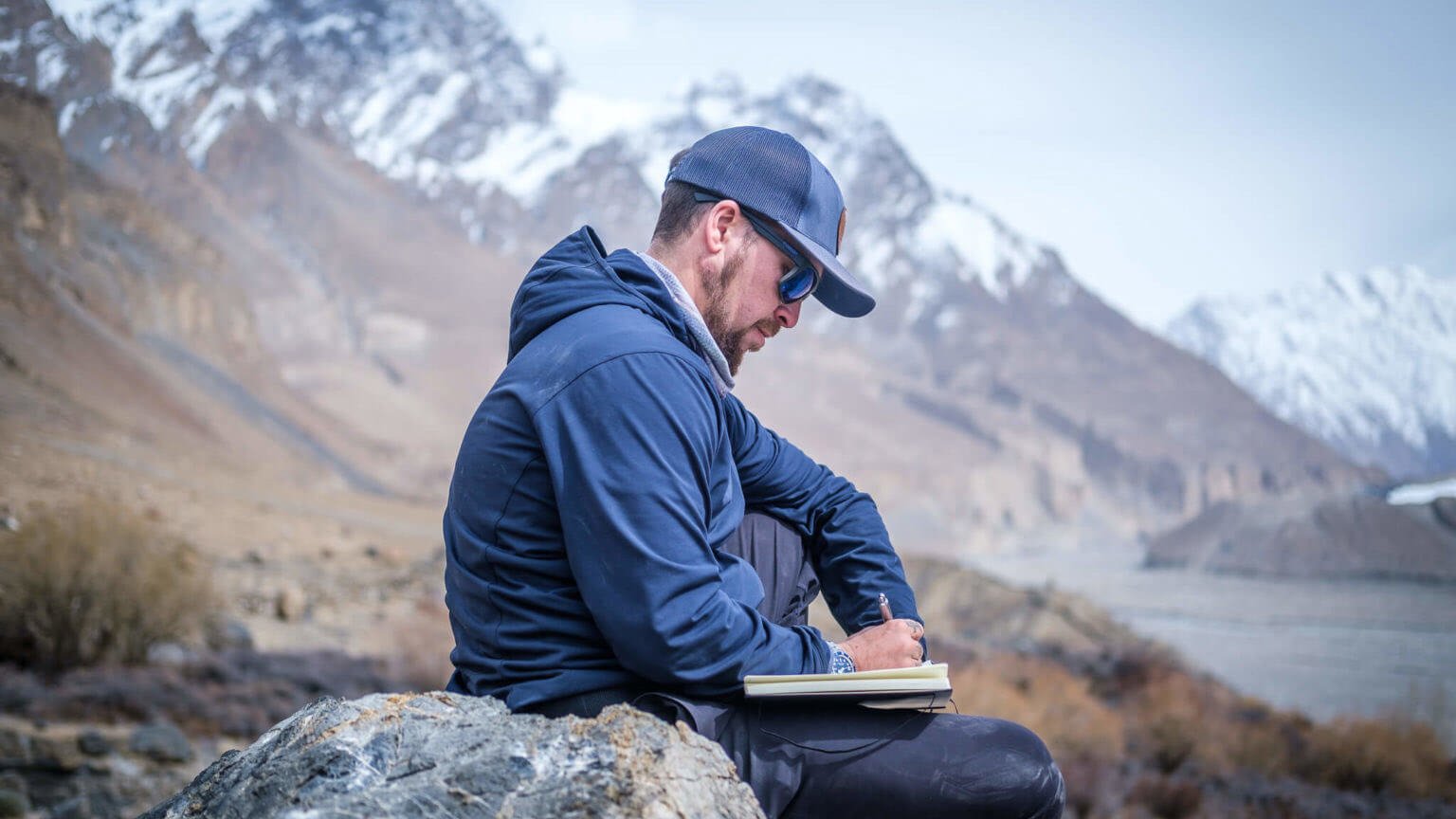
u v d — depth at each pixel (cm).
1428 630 10344
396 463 12850
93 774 872
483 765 153
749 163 201
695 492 181
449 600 197
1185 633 8850
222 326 12262
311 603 2262
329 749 157
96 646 1223
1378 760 1920
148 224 12281
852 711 183
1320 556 18975
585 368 181
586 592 175
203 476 5253
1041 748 182
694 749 162
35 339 6994
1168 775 1802
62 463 3838
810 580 221
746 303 203
